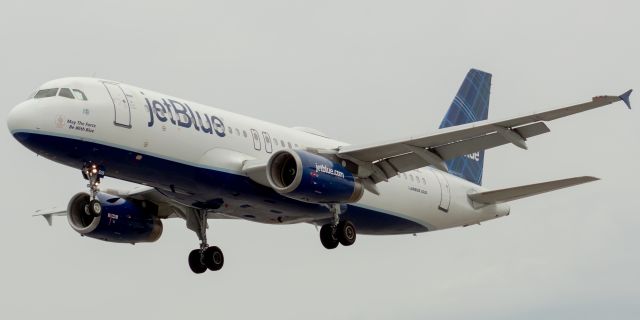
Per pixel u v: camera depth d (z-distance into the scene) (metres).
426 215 129.75
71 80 102.00
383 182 122.06
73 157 100.25
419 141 105.94
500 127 101.00
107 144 100.50
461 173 139.75
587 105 94.38
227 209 114.56
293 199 111.38
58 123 98.44
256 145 111.44
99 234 117.06
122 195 119.12
